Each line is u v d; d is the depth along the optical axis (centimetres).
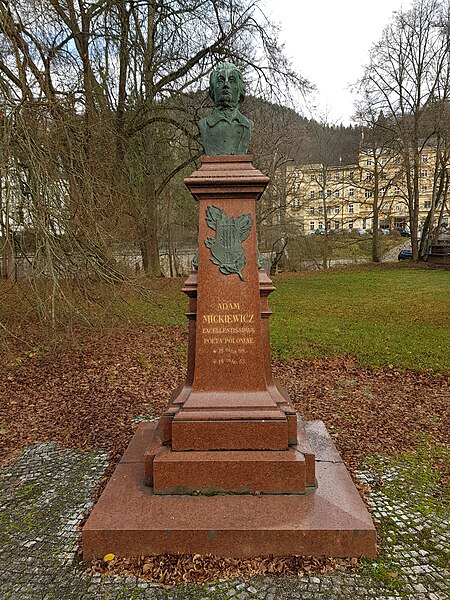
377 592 316
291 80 1795
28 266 914
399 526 394
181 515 366
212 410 412
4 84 841
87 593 318
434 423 642
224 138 442
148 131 1781
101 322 1175
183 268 3125
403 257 3872
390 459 527
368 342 1070
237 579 328
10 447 576
